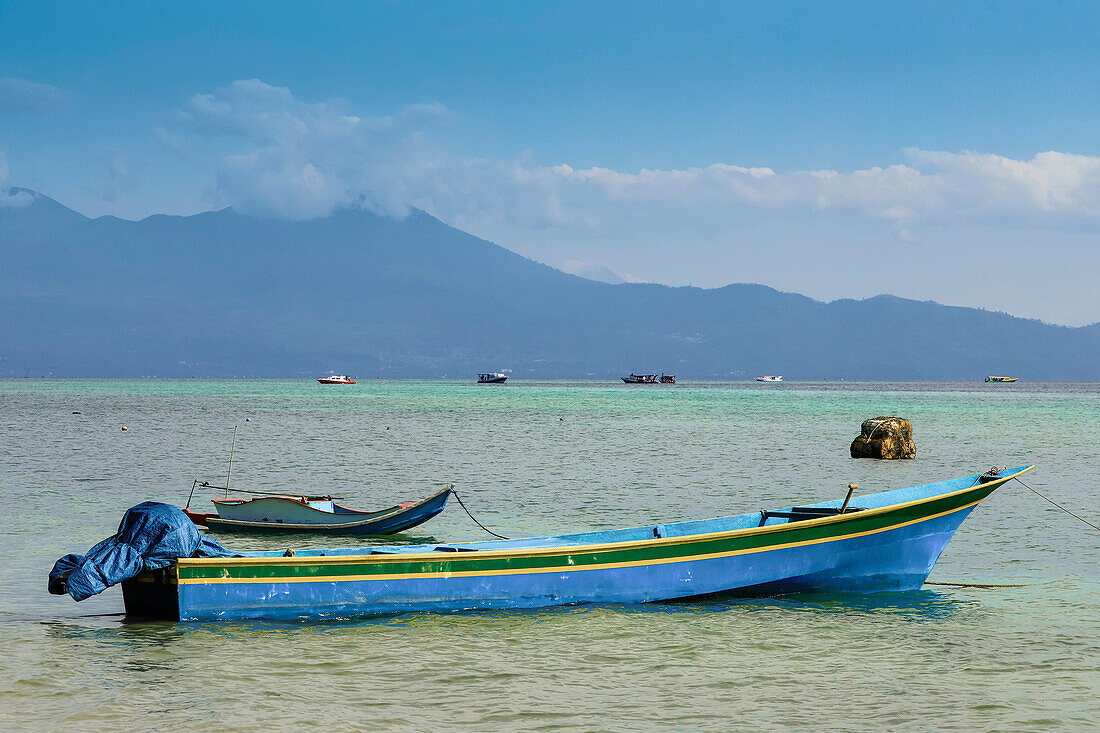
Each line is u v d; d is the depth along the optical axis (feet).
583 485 157.48
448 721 52.54
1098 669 61.67
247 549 102.83
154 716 52.65
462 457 207.41
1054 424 352.69
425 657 63.31
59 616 72.28
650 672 61.00
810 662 63.16
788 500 140.46
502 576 73.36
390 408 475.72
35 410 430.20
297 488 154.51
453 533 112.47
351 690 57.16
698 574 77.25
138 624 69.62
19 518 116.47
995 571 90.22
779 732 51.42
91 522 113.80
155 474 168.66
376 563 70.85
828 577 80.07
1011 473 86.89
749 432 295.69
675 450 226.99
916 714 53.98
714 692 57.47
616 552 75.41
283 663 61.77
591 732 51.19
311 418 370.32
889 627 71.41
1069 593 81.61
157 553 68.33
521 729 51.52
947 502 82.07
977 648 66.28
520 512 127.85
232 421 343.87
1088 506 131.44
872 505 88.53
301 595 70.03
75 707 53.88
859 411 464.24
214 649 64.23
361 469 181.88
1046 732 51.52
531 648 65.51
